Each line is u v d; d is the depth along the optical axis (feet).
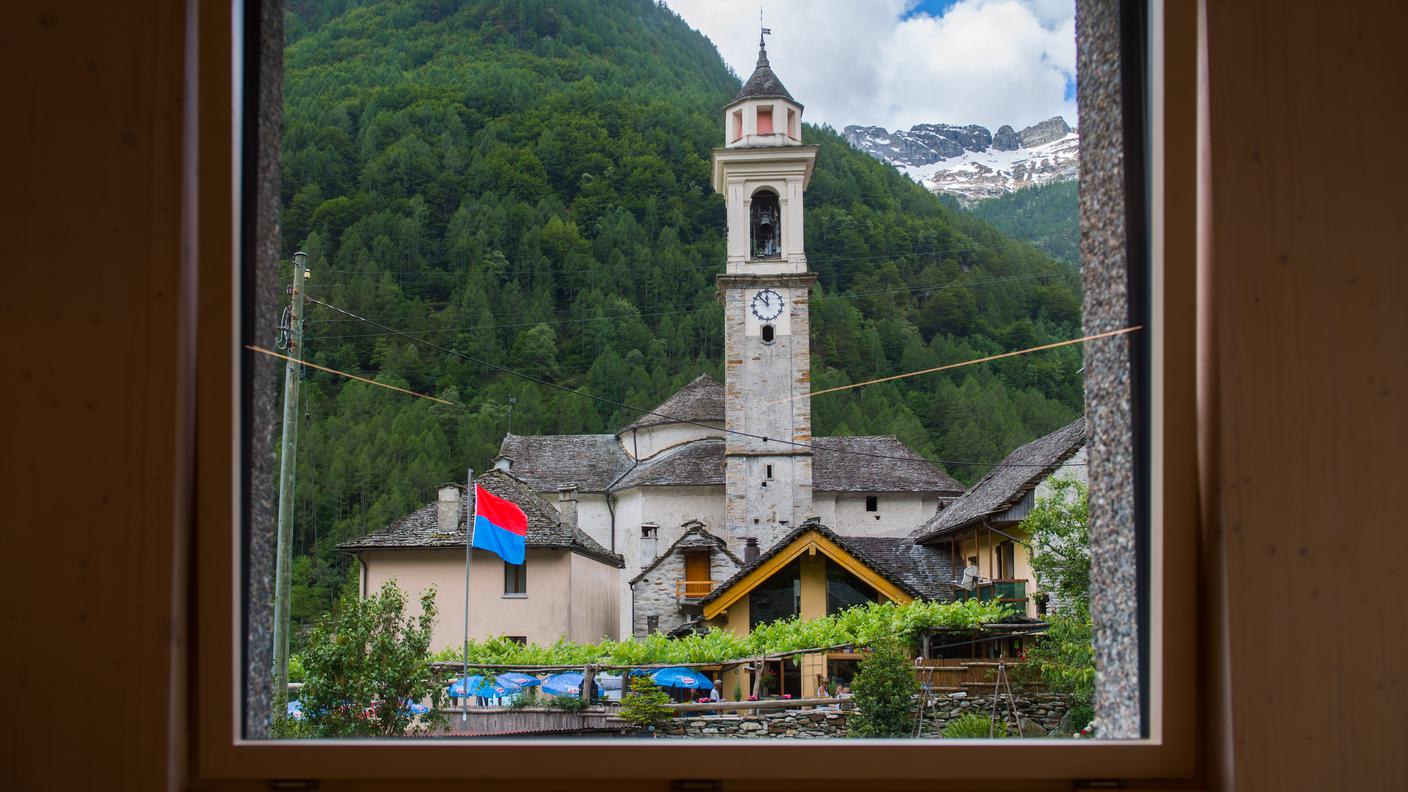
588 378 191.42
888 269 211.20
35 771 7.18
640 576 105.40
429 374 180.45
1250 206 7.39
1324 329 7.38
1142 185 8.52
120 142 7.36
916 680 46.37
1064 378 191.52
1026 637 55.31
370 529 126.93
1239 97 7.43
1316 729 7.25
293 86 228.43
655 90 282.77
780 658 59.36
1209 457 7.54
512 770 7.67
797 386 115.03
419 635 35.73
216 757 7.64
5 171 7.34
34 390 7.30
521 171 221.46
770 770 7.66
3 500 7.25
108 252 7.34
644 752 7.67
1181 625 7.72
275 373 8.91
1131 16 8.60
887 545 95.81
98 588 7.25
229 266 7.56
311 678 34.12
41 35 7.39
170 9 7.39
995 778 7.68
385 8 278.67
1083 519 44.70
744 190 117.08
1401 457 7.35
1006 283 207.31
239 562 7.77
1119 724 8.71
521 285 206.28
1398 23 7.52
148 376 7.31
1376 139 7.47
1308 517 7.33
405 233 197.26
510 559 70.33
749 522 113.70
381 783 7.67
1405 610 7.30
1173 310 7.70
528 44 288.30
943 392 179.52
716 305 212.84
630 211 229.25
